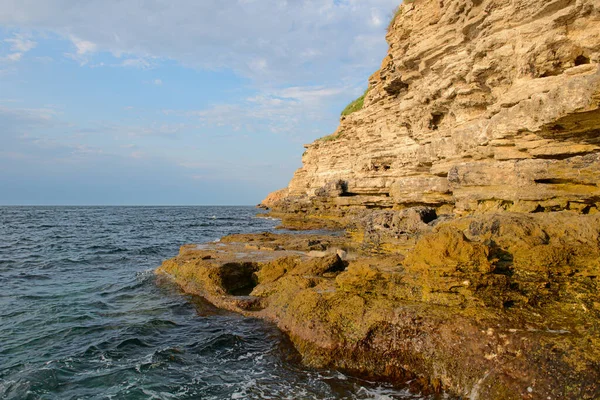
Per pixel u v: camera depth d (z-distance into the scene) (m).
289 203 61.66
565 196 10.49
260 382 8.05
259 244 20.45
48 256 24.44
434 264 8.62
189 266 15.54
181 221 66.56
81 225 54.66
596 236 8.10
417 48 19.62
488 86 15.73
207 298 13.41
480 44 14.75
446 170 17.42
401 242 13.90
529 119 11.42
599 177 9.91
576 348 6.46
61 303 13.55
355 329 8.61
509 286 8.13
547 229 8.93
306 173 62.50
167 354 9.35
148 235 40.31
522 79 13.05
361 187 31.62
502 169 12.48
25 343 9.99
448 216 14.66
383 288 9.52
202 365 8.83
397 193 20.98
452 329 7.64
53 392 7.64
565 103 9.76
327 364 8.46
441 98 19.11
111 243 32.28
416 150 23.42
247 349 9.53
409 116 23.47
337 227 35.03
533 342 6.80
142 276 17.69
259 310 11.81
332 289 10.51
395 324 8.25
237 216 86.12
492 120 13.49
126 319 11.80
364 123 33.75
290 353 9.13
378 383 7.81
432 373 7.59
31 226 51.00
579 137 10.84
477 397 6.85
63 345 9.88
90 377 8.26
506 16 13.58
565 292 7.82
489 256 8.40
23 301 13.80
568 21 11.59
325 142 54.12
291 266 14.35
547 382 6.35
